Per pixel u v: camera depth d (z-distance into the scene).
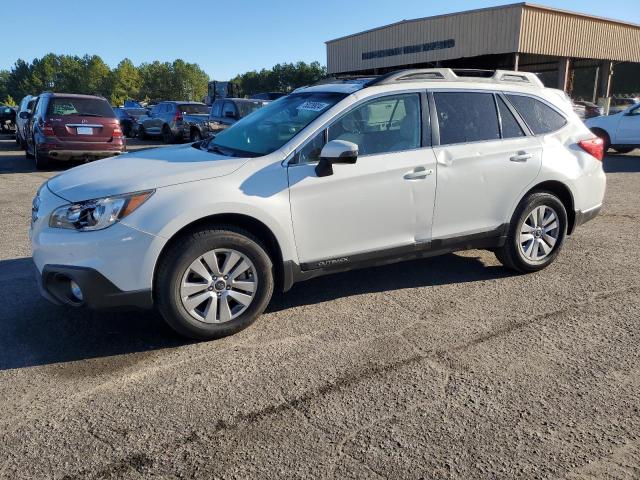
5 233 6.74
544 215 5.16
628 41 30.27
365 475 2.50
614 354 3.64
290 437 2.76
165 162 4.04
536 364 3.51
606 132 15.19
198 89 153.75
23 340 3.82
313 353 3.65
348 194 4.08
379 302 4.55
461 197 4.61
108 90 142.50
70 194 3.62
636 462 2.59
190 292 3.66
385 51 32.03
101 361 3.54
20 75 152.38
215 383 3.27
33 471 2.52
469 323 4.13
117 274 3.45
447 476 2.49
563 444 2.72
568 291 4.79
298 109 4.45
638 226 7.12
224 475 2.49
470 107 4.74
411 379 3.32
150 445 2.70
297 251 3.99
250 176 3.78
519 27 24.89
